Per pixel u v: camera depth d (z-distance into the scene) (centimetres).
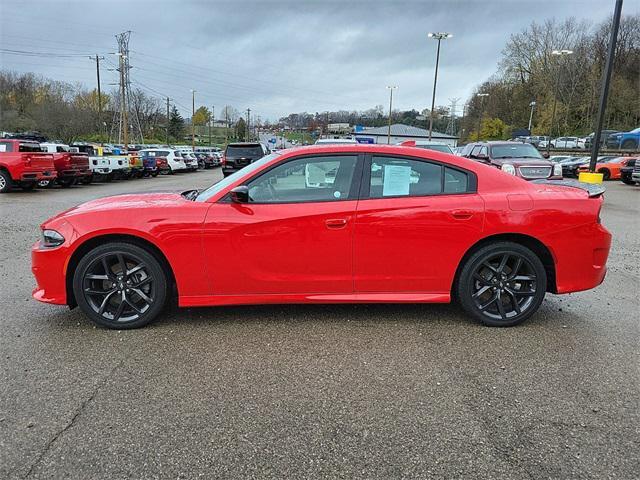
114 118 6969
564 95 6656
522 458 226
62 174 1728
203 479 211
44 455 225
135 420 254
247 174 379
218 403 272
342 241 370
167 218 362
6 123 5947
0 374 303
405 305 439
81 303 370
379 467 220
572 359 331
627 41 6744
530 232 375
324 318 404
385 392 286
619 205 1331
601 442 238
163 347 346
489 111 8162
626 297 473
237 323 392
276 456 227
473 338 366
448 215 371
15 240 745
